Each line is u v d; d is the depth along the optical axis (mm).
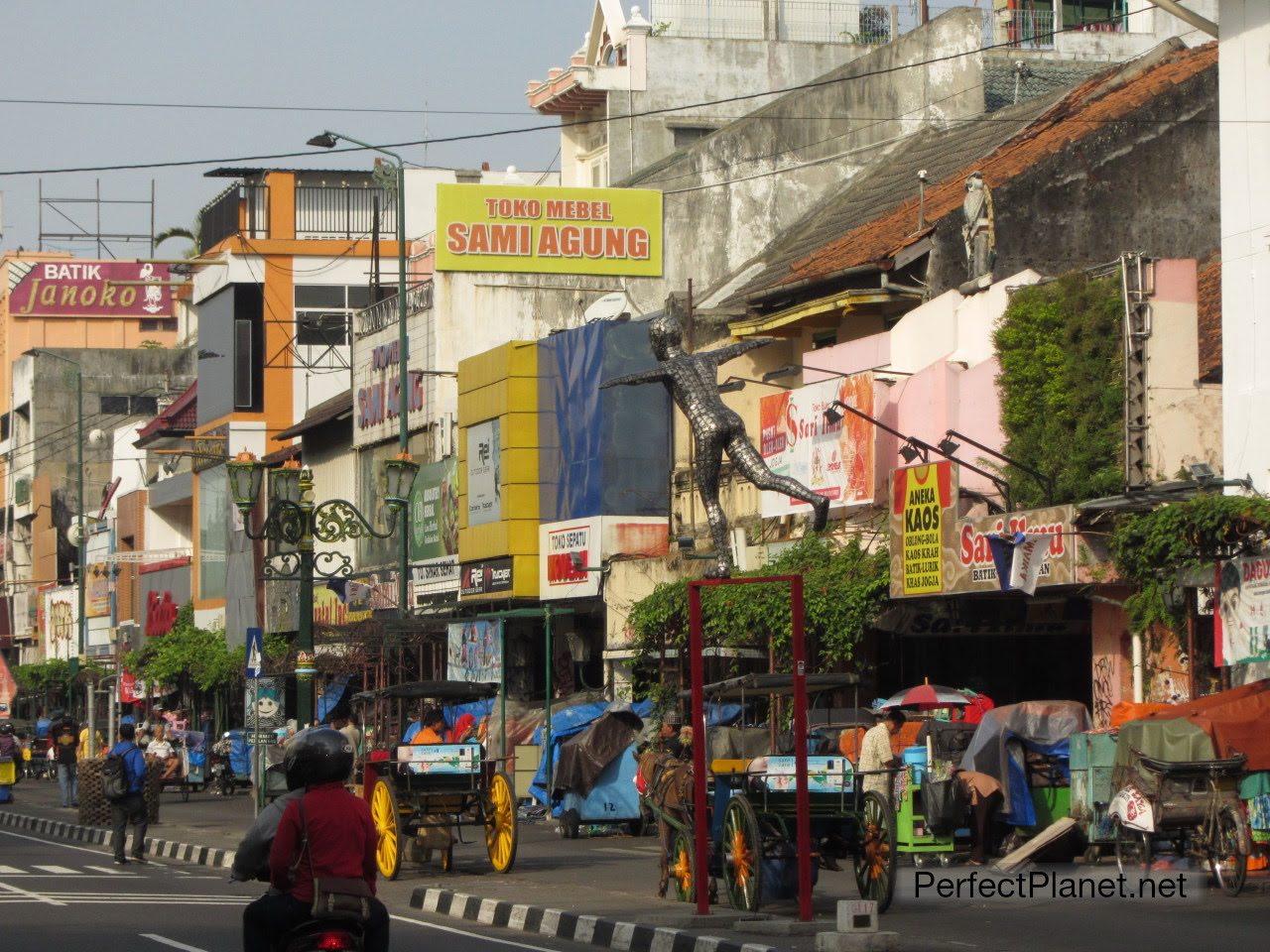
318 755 14023
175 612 87250
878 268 41250
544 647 52438
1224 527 27344
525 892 26547
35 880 30984
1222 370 32312
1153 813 24016
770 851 23797
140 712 86688
